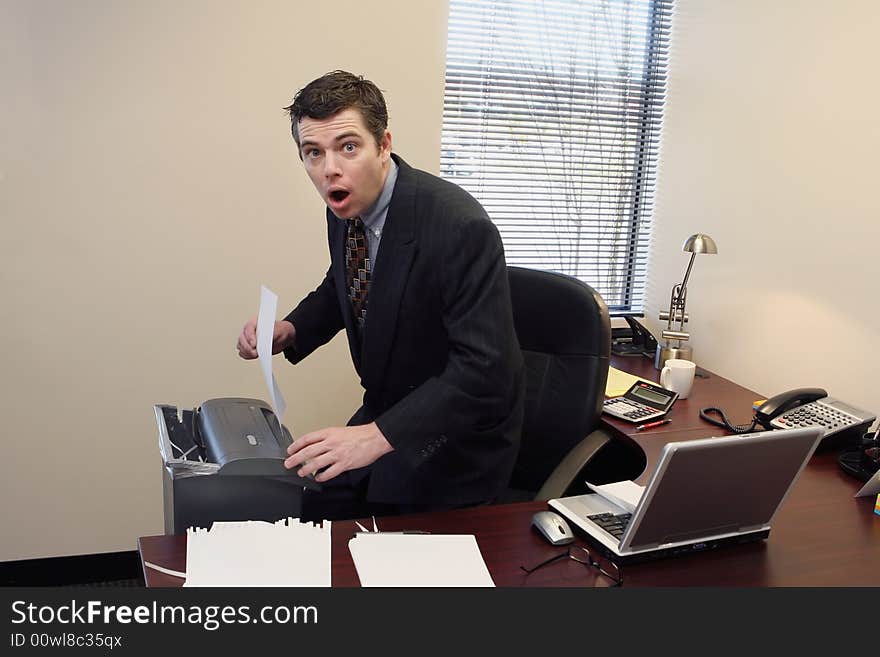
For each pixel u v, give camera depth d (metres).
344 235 1.77
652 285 3.15
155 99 2.40
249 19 2.43
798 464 1.42
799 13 2.42
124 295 2.51
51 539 2.62
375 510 1.88
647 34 3.01
